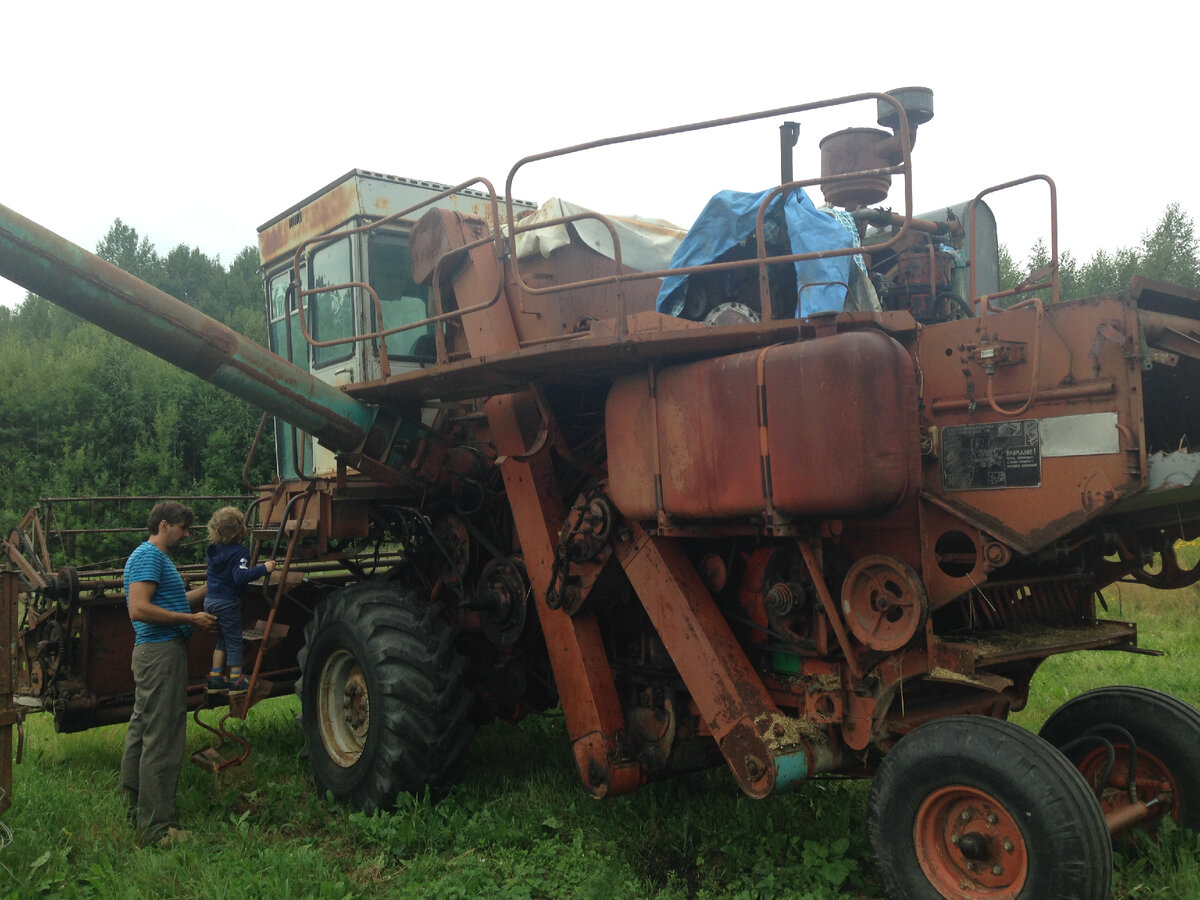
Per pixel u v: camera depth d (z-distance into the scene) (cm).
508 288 504
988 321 359
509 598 518
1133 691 406
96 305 444
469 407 584
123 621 632
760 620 421
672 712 453
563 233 518
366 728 532
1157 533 437
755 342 386
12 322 6188
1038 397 345
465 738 509
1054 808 300
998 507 354
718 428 381
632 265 556
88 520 2483
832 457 344
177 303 468
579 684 465
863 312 364
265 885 400
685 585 422
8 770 440
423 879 418
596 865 416
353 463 538
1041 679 746
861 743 371
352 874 429
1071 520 336
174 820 492
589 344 383
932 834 334
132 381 2939
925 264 483
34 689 648
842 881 385
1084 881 294
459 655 518
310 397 510
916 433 354
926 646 356
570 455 471
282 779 570
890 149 481
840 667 382
